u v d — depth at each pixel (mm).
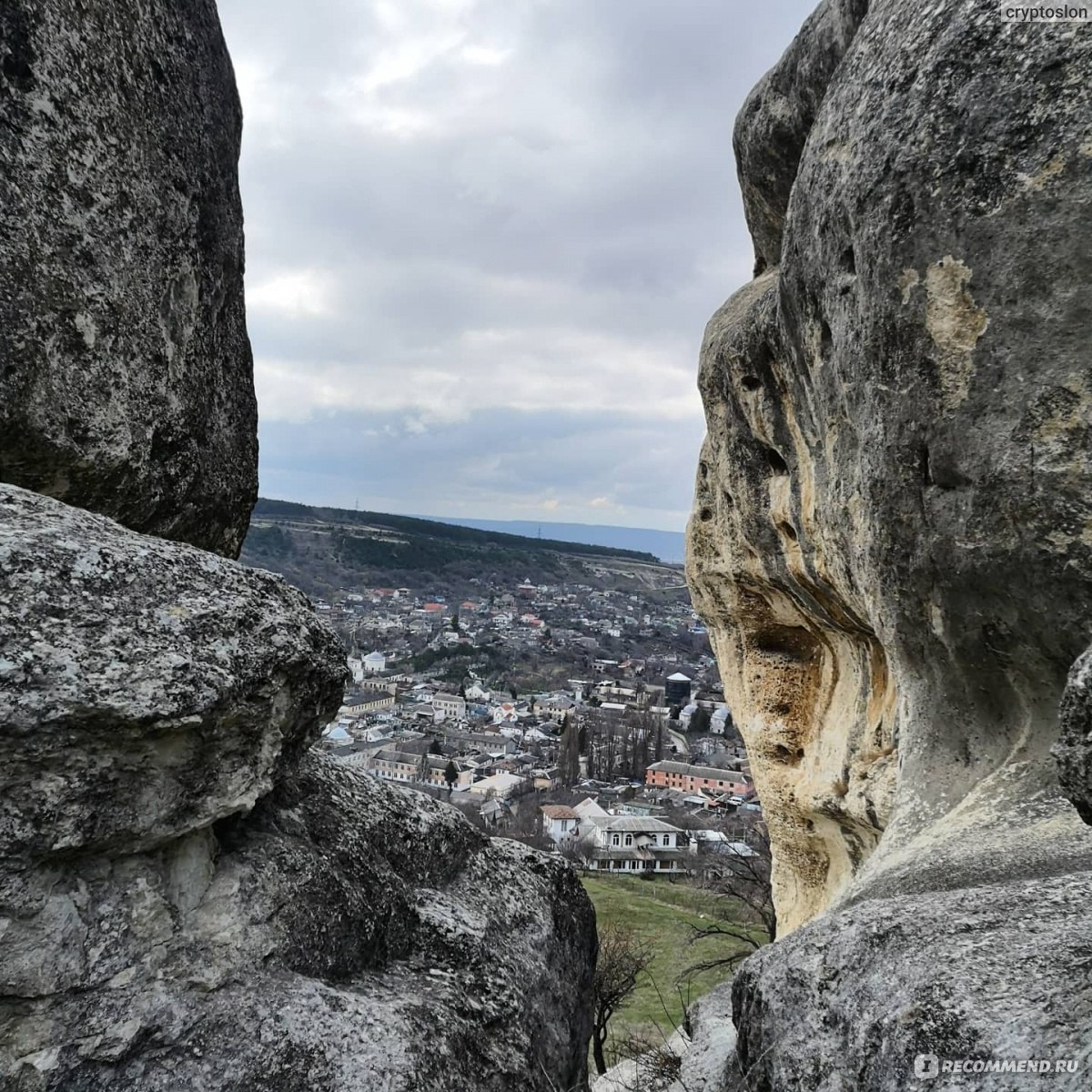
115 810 2463
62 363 3289
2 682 2201
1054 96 3115
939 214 3424
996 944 2379
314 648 3170
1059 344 3180
